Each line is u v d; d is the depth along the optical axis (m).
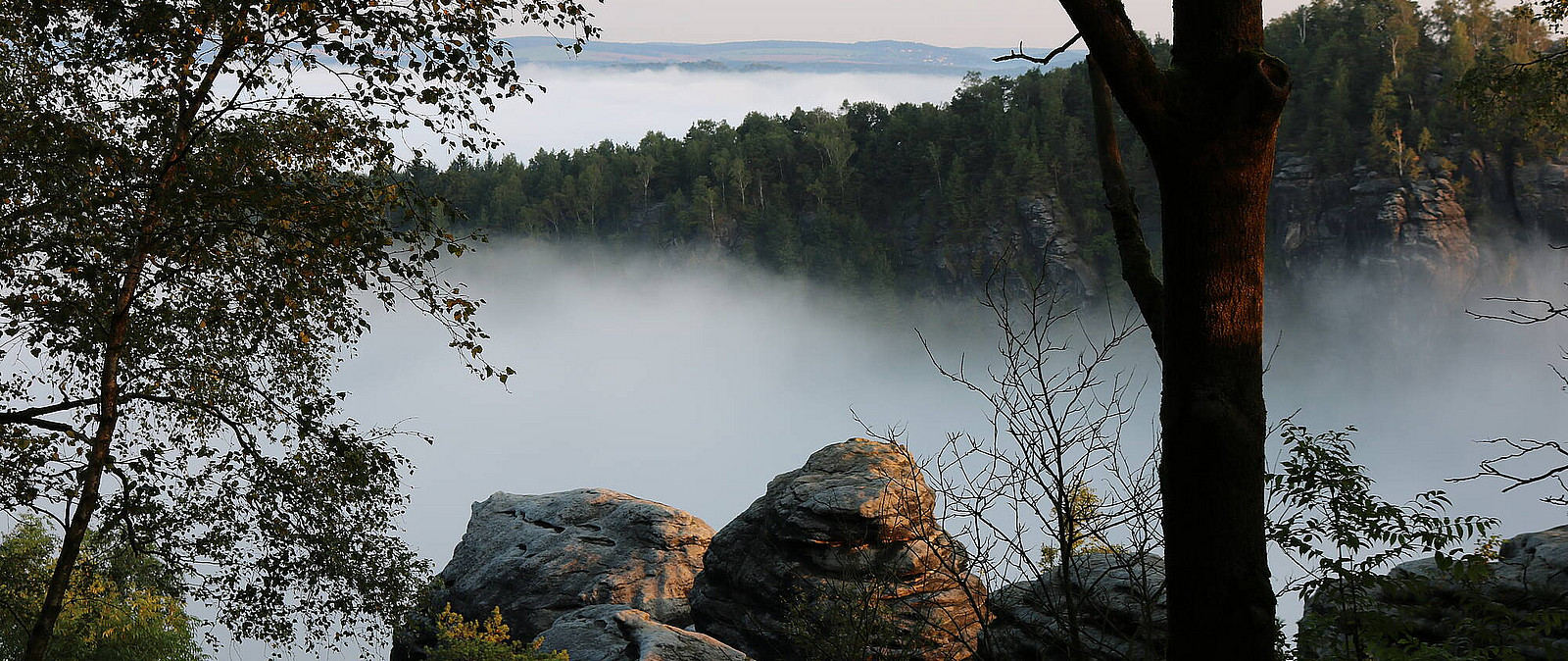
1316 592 6.86
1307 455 6.79
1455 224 169.38
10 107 10.70
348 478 12.30
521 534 30.08
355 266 10.59
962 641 7.35
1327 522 6.57
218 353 12.05
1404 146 175.50
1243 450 4.63
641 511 29.36
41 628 10.60
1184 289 4.69
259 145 11.02
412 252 10.89
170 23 10.46
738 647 20.78
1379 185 174.25
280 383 12.47
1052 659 6.66
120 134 10.97
